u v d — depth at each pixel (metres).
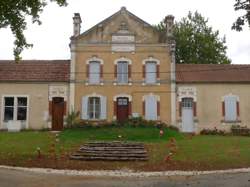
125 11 36.72
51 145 25.95
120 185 15.54
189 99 36.25
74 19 36.56
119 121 33.81
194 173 18.75
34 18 19.98
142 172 19.06
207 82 36.19
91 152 23.81
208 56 49.88
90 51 36.19
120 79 36.06
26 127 35.44
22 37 20.14
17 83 35.84
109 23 36.53
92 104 35.78
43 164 20.69
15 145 25.83
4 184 15.30
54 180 16.55
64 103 35.66
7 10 18.97
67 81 35.81
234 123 35.84
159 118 35.53
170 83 35.91
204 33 50.88
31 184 15.50
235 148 25.08
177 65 38.50
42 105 35.72
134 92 35.84
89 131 31.38
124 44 36.34
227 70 37.56
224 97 36.12
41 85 35.88
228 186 15.04
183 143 27.12
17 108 35.66
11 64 37.38
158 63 36.16
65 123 35.06
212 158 22.25
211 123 35.84
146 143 27.28
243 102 36.09
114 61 36.12
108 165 20.97
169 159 22.09
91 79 35.94
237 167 20.36
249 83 36.28
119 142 26.80
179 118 35.78
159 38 36.44
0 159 21.50
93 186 15.33
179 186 15.18
